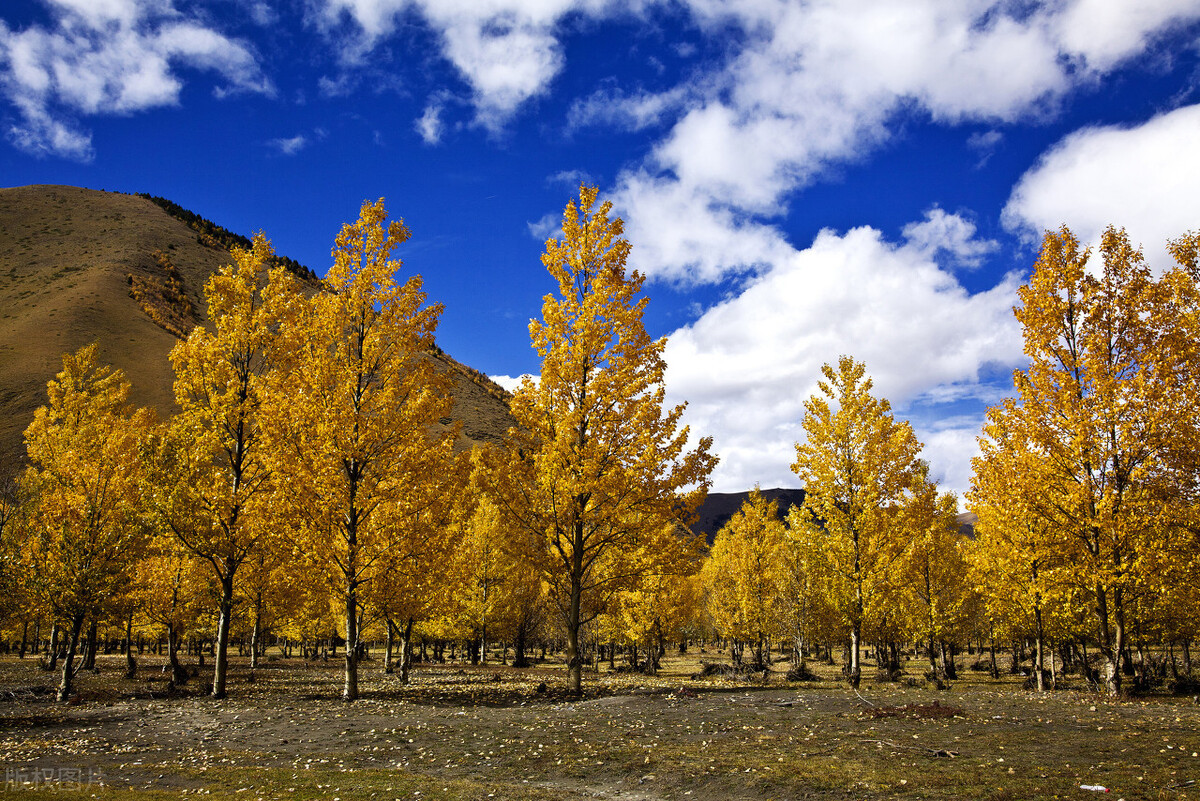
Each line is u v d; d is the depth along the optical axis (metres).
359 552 16.61
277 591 19.80
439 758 10.02
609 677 29.00
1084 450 14.96
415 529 16.67
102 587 18.62
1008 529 17.84
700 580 40.31
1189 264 15.27
